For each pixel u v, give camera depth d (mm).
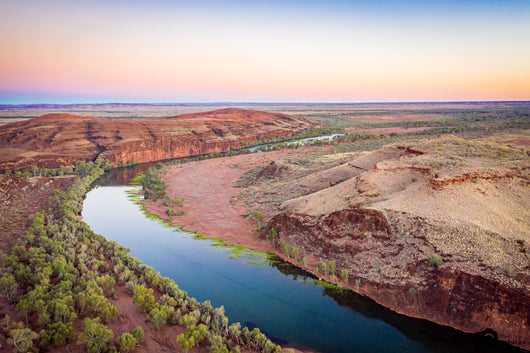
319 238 59688
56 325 35594
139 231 76812
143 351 35688
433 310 42906
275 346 36844
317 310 45938
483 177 58125
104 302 40969
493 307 39375
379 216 54531
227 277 55188
